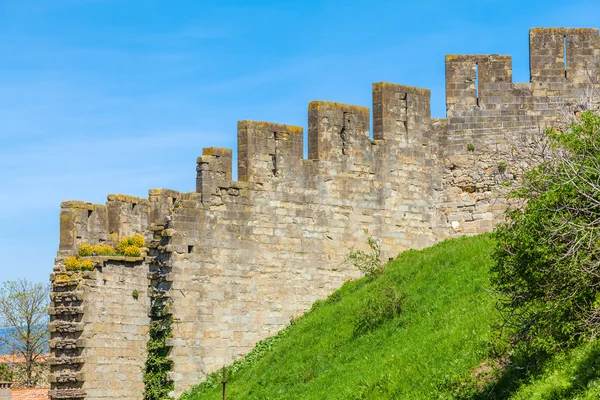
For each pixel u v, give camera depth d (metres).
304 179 57.81
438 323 46.56
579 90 60.22
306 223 57.72
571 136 36.53
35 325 81.38
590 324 35.06
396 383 42.09
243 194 56.03
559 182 35.56
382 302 50.84
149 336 55.19
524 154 59.41
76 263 56.03
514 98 60.41
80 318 55.00
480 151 60.44
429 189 61.00
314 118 58.56
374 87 60.50
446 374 40.03
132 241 58.25
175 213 54.03
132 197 61.28
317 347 51.38
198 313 54.19
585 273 34.19
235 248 55.53
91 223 59.12
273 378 50.47
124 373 56.22
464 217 60.34
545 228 34.59
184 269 54.00
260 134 56.81
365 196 59.41
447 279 51.25
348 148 59.22
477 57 60.84
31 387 77.56
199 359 53.94
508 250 36.31
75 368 54.91
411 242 60.38
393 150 60.38
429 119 61.25
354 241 58.91
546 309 35.53
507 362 38.12
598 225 34.44
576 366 35.25
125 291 56.78
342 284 58.41
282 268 56.81
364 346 49.03
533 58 60.38
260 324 55.94
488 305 44.47
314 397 46.06
